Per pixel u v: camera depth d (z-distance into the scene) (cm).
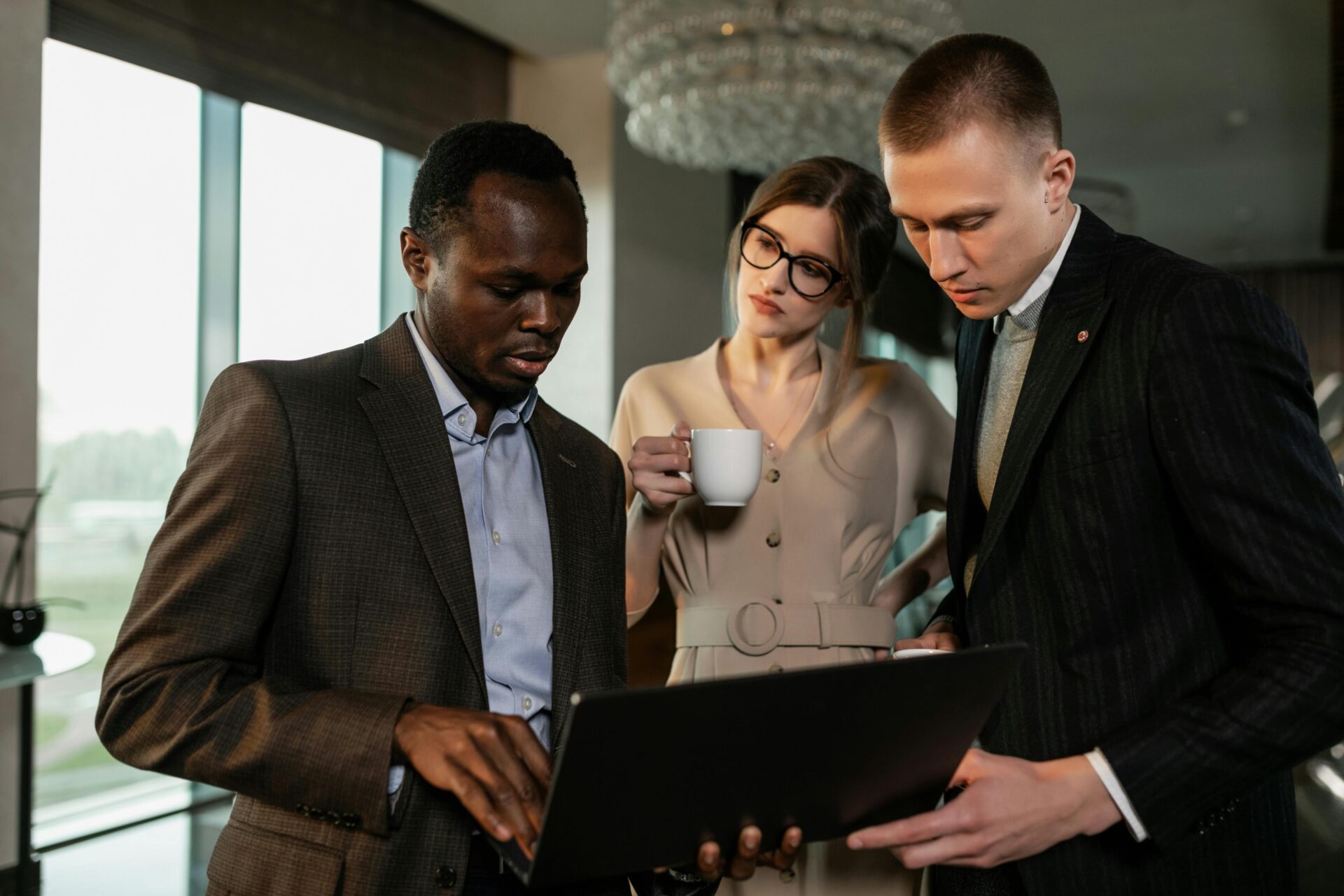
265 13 364
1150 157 738
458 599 99
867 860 142
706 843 84
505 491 111
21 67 287
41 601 279
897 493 167
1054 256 113
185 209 363
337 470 98
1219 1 486
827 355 168
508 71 489
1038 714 108
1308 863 264
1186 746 93
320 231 405
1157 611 105
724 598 157
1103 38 529
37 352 292
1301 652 91
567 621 109
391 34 418
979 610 115
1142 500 104
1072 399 108
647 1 325
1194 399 98
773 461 161
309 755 88
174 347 363
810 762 81
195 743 88
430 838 93
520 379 104
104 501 347
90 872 305
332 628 97
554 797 70
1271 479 93
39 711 340
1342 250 1021
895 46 332
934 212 103
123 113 343
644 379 173
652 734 71
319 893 90
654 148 391
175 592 91
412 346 109
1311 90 600
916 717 83
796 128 359
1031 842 93
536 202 98
